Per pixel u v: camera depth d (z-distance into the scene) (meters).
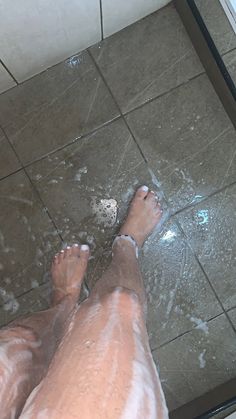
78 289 1.32
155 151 1.39
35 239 1.40
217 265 1.37
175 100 1.39
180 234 1.38
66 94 1.41
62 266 1.34
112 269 1.16
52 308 1.20
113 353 0.70
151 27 1.39
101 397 0.64
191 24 1.33
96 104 1.41
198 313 1.37
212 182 1.38
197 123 1.38
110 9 1.27
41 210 1.41
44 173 1.41
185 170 1.39
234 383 1.29
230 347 1.35
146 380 0.70
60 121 1.41
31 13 1.14
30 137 1.42
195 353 1.36
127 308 0.84
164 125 1.39
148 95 1.40
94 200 1.40
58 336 1.10
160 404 0.70
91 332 0.75
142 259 1.39
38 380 0.89
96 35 1.37
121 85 1.40
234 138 1.38
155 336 1.37
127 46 1.40
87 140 1.41
